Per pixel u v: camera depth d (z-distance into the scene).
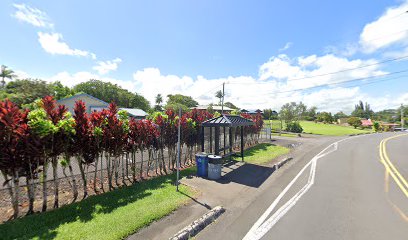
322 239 4.58
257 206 6.27
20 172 5.59
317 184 8.38
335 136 30.03
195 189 7.54
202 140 12.02
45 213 5.46
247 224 5.20
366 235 4.74
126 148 8.22
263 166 11.33
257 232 4.84
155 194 6.91
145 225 4.98
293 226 5.12
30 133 5.43
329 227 5.08
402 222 5.33
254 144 19.72
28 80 40.06
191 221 5.23
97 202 6.21
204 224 5.12
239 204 6.39
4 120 5.04
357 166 11.50
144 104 70.62
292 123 36.66
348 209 6.08
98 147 7.06
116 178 7.95
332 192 7.47
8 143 5.23
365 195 7.18
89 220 5.11
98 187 7.88
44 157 5.74
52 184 7.84
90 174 9.38
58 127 5.84
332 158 13.77
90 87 58.81
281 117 41.19
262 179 9.02
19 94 35.78
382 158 13.72
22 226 4.79
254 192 7.44
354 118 64.81
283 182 8.62
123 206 5.93
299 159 13.49
